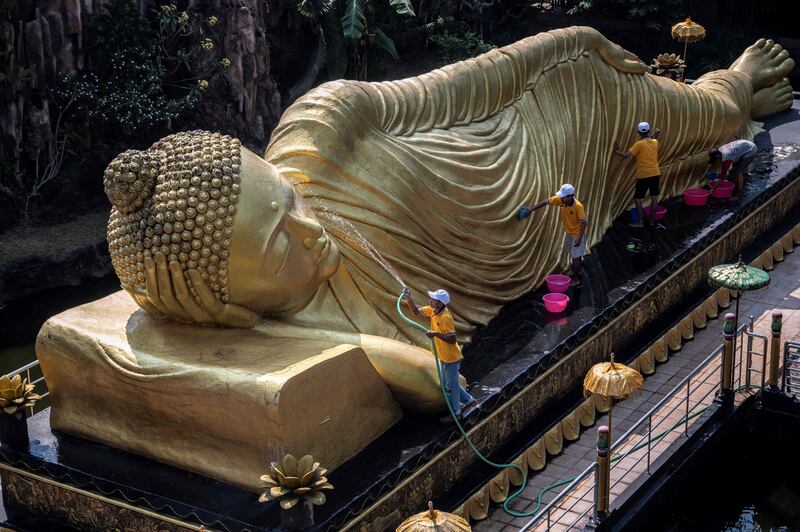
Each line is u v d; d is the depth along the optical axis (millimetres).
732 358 11844
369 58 26375
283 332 10125
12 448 10180
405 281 11398
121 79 21750
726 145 15602
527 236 12875
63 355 10125
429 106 12219
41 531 10094
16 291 18812
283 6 25547
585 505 10539
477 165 12344
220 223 9305
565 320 12234
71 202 20828
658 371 13094
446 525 8039
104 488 9625
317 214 10727
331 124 10875
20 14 20172
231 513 9023
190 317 9938
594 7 30000
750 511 11992
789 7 29984
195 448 9609
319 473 8672
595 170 14102
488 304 12344
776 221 16594
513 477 10852
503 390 10828
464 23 29125
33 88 20375
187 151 9492
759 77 18562
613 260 13734
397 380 10023
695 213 15133
